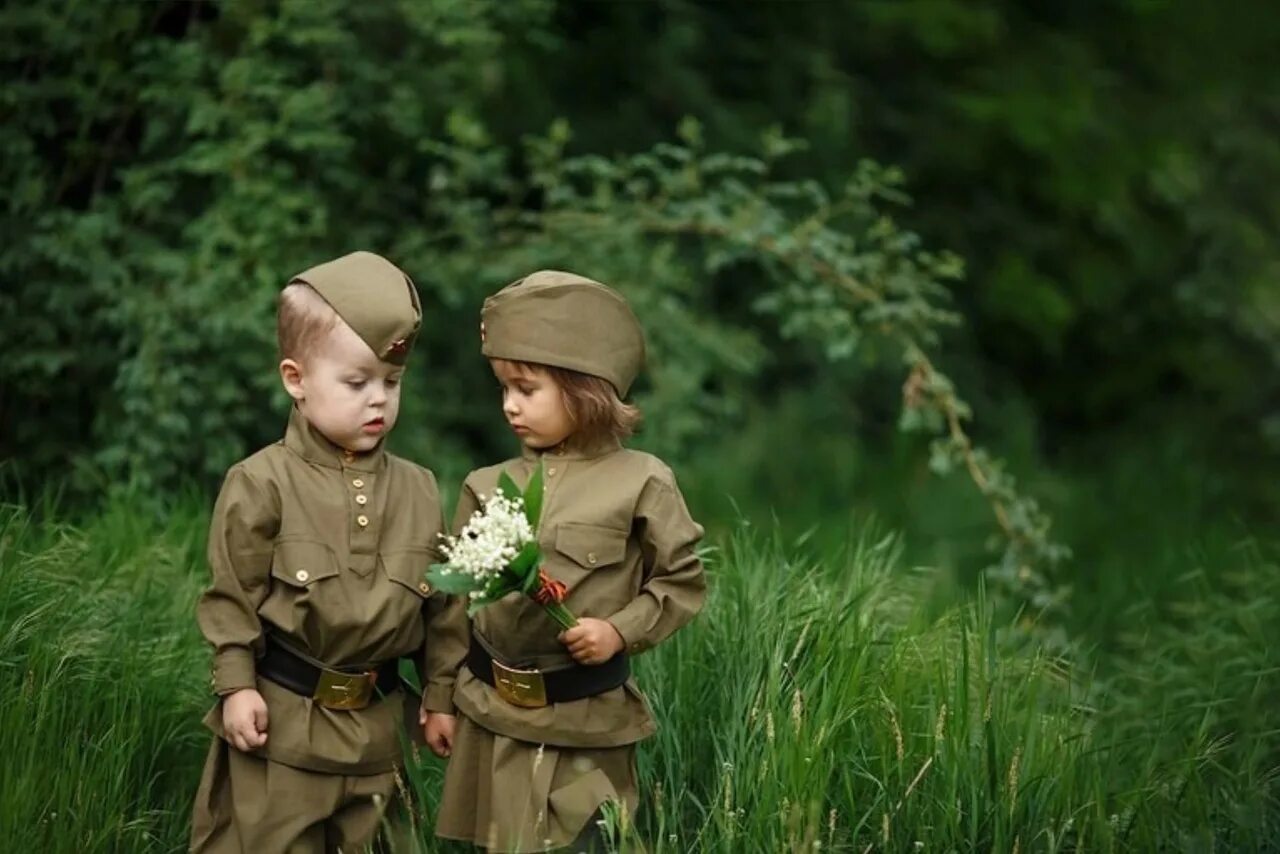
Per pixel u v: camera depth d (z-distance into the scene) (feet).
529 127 29.58
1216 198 35.04
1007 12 35.32
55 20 21.84
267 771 13.43
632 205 24.58
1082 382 38.24
